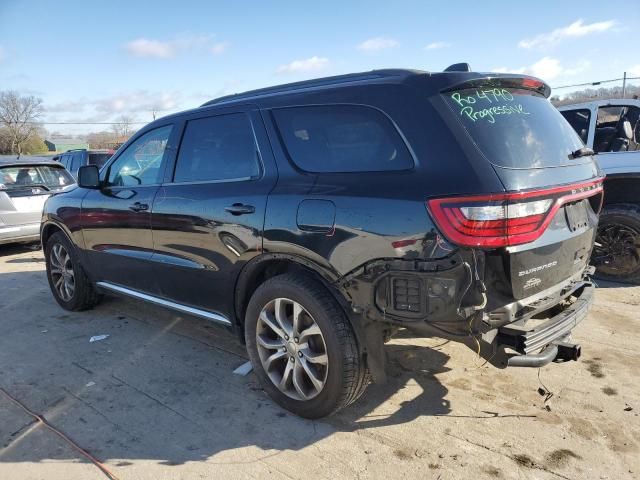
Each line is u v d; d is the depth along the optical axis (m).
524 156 2.62
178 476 2.62
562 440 2.82
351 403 3.05
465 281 2.35
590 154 3.26
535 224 2.46
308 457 2.75
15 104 65.81
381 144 2.71
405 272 2.48
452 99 2.62
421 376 3.59
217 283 3.47
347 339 2.79
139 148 4.20
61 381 3.68
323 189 2.82
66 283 5.14
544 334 2.55
